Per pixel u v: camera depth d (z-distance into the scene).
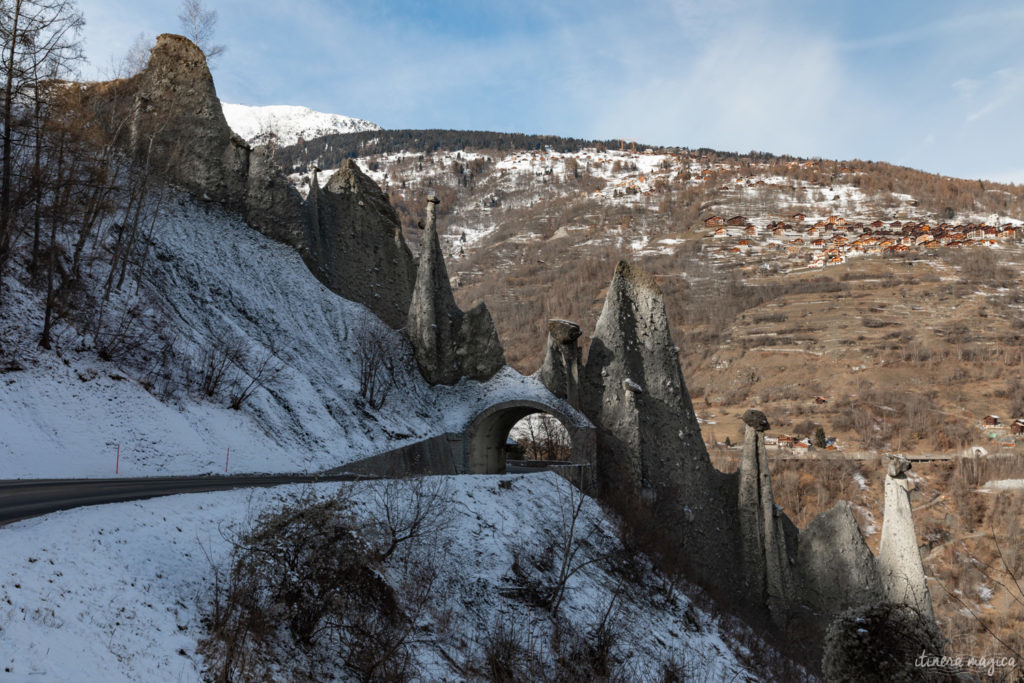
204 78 58.81
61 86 39.59
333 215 65.62
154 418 35.78
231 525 20.06
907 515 43.72
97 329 38.03
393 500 25.77
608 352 52.53
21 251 39.41
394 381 57.03
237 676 14.55
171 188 54.69
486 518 31.39
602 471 49.69
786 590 46.75
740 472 50.06
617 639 29.34
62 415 32.06
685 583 43.59
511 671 22.44
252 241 57.88
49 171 39.53
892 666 18.81
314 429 45.56
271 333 52.25
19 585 12.93
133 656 13.25
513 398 54.38
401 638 19.28
